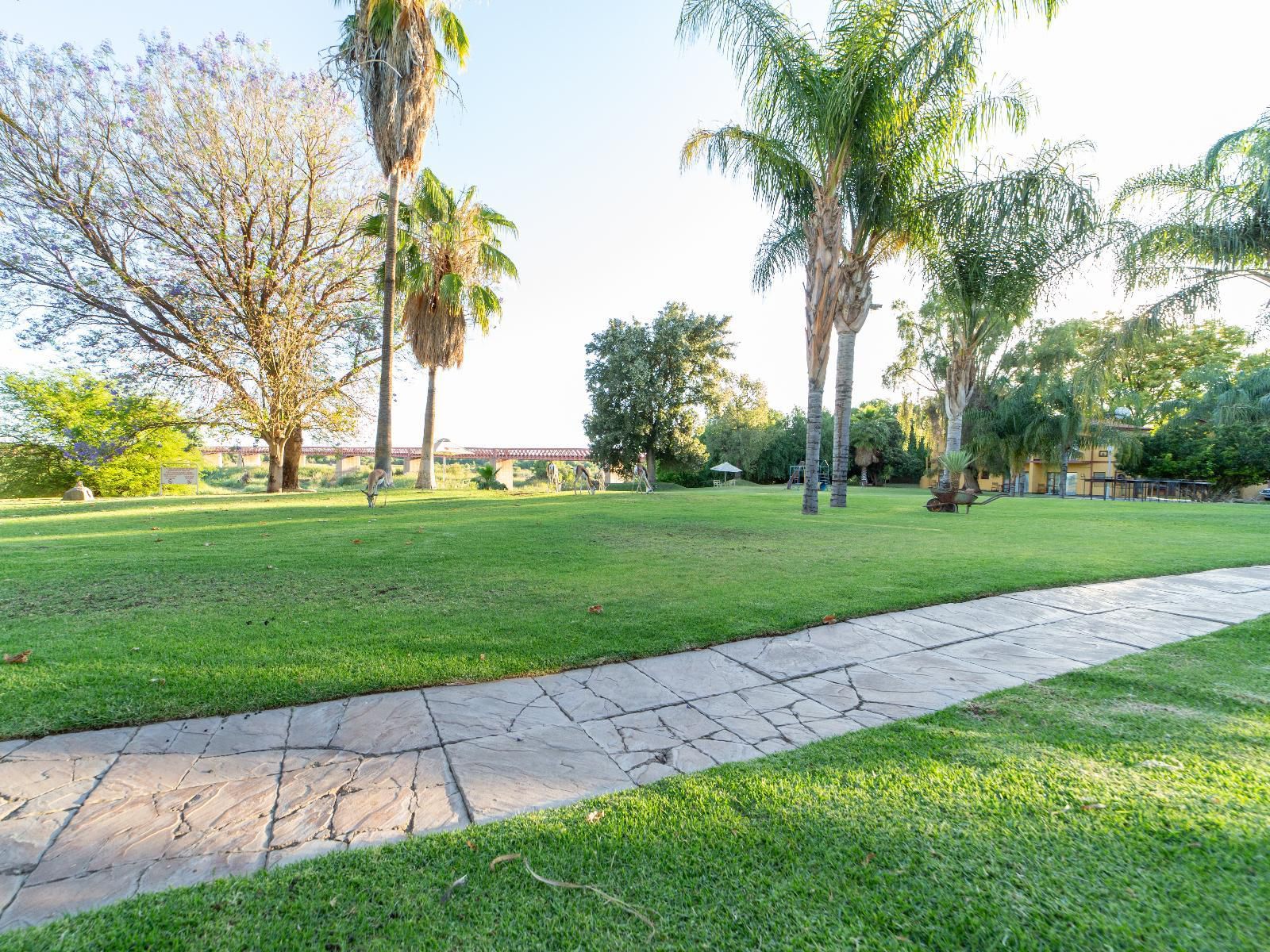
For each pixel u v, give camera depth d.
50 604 4.42
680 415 34.06
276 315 16.17
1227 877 1.57
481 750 2.44
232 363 16.31
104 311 15.45
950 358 21.19
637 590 5.05
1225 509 15.03
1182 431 28.48
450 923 1.46
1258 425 25.41
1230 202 12.00
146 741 2.47
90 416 20.61
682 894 1.57
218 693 2.90
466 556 6.54
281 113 15.25
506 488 25.05
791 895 1.55
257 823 1.92
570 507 13.05
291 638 3.70
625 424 32.75
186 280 15.09
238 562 6.04
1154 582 5.62
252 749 2.43
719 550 7.22
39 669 3.09
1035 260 11.55
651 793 2.08
